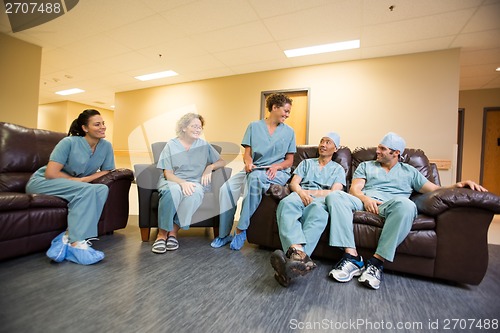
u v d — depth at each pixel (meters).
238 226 1.84
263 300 1.14
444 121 3.34
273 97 1.96
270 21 2.90
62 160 1.72
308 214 1.55
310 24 2.92
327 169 1.96
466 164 4.71
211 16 2.85
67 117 6.95
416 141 3.46
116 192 2.09
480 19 2.68
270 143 1.92
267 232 1.83
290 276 1.24
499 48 3.27
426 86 3.43
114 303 1.07
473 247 1.32
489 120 4.62
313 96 4.02
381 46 3.35
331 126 3.90
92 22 3.05
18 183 1.88
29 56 3.59
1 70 3.39
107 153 2.03
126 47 3.64
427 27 2.87
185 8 2.73
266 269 1.51
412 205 1.39
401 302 1.17
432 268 1.39
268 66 4.18
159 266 1.50
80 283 1.25
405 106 3.52
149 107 5.48
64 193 1.65
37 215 1.57
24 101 3.59
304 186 1.95
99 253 1.54
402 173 1.79
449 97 3.32
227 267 1.52
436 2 2.45
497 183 4.54
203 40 3.38
